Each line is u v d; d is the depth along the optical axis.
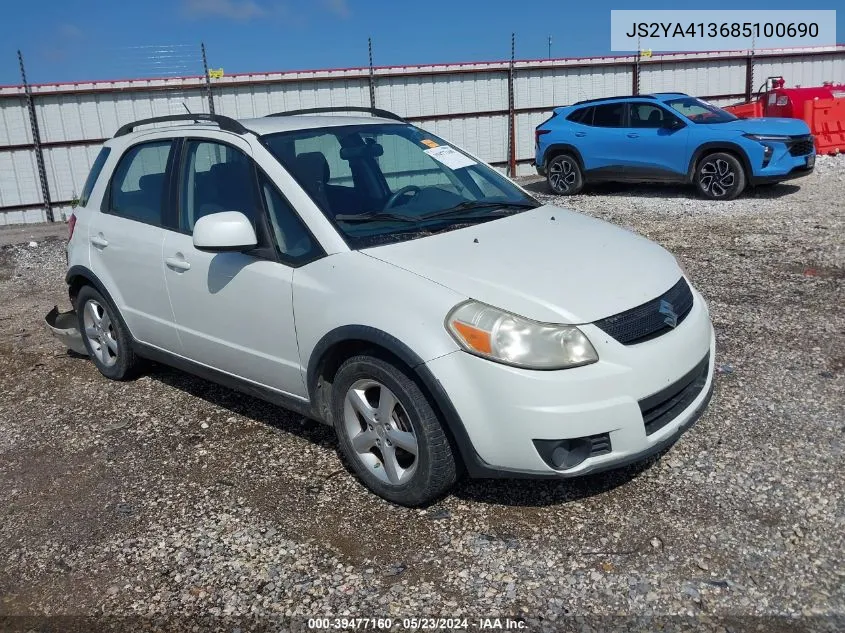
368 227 3.64
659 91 20.77
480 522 3.29
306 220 3.63
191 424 4.46
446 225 3.81
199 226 3.59
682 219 10.37
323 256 3.52
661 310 3.26
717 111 12.68
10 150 16.72
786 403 4.22
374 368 3.29
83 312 5.27
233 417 4.52
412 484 3.30
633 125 12.98
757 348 5.09
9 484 3.91
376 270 3.33
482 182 4.46
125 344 4.94
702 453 3.73
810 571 2.85
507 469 3.05
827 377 4.55
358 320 3.28
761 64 21.36
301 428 4.31
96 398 4.95
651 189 13.80
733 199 11.79
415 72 18.77
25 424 4.64
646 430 3.13
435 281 3.21
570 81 20.16
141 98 17.22
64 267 9.78
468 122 19.64
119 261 4.68
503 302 3.06
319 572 3.03
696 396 3.46
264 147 3.91
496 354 2.97
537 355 2.96
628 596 2.78
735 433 3.91
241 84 17.67
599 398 2.97
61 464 4.09
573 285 3.19
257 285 3.75
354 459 3.56
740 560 2.94
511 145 20.08
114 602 2.95
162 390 5.01
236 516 3.46
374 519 3.37
